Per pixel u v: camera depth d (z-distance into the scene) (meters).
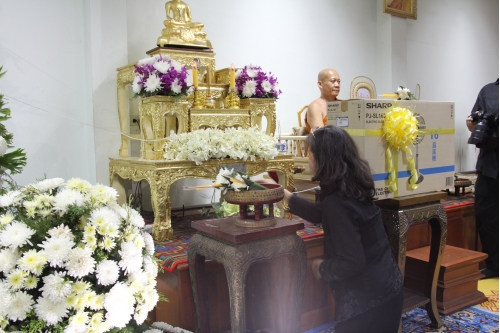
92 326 1.56
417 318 3.34
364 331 2.20
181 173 3.16
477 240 4.88
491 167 4.08
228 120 3.64
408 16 6.52
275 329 2.86
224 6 4.95
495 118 3.99
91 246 1.61
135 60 4.36
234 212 2.91
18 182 3.73
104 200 1.80
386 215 2.83
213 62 3.91
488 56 8.03
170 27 3.84
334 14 5.95
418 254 3.68
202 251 2.34
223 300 2.81
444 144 3.04
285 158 3.56
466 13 7.58
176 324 2.69
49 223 1.66
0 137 2.08
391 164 2.76
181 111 3.34
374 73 6.47
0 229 1.59
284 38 5.46
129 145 4.03
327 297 3.25
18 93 3.73
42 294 1.51
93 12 3.88
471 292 3.61
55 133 3.92
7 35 3.67
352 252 2.09
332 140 2.21
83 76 4.04
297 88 5.61
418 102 2.88
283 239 2.28
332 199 2.18
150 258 1.90
